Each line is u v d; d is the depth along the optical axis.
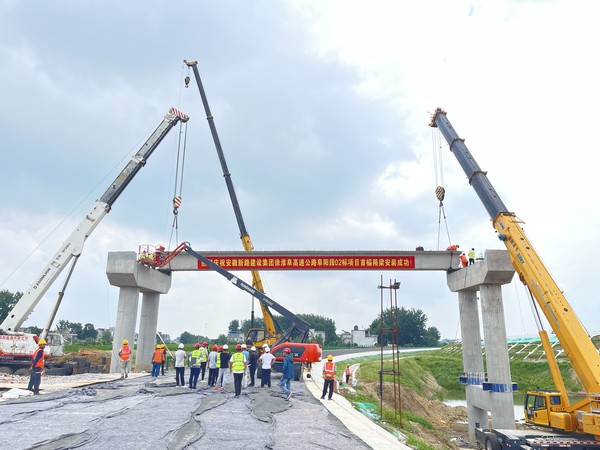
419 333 148.00
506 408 29.83
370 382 44.03
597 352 19.80
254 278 39.69
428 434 30.67
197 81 52.00
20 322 34.62
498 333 30.89
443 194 35.56
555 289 22.05
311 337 34.91
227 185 47.44
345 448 12.75
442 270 36.66
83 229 36.00
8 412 16.53
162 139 38.94
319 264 37.06
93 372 42.44
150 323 39.78
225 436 13.34
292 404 20.42
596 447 18.81
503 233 26.56
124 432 13.45
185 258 38.72
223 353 23.84
